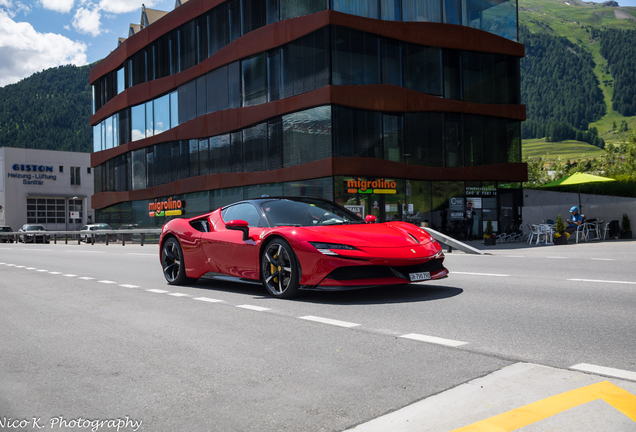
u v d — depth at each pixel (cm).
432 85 2295
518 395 253
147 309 562
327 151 2052
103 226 3466
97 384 303
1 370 341
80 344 407
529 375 284
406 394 264
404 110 2183
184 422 241
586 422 219
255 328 441
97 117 3703
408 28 2223
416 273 564
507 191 2450
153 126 3095
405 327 424
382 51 2180
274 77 2288
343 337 396
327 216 655
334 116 2048
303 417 241
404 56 2234
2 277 996
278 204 673
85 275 988
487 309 496
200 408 258
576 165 8925
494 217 2411
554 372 288
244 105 2433
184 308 560
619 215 2008
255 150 2391
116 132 3466
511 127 2477
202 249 718
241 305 565
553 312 472
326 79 2056
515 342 363
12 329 479
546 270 855
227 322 472
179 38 2883
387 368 310
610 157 6769
